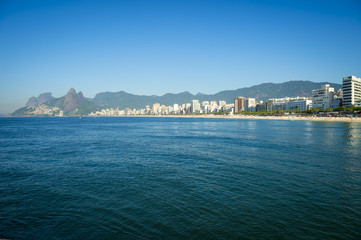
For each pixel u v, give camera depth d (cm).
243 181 2509
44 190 2278
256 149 4694
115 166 3266
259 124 15250
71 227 1568
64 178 2683
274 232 1486
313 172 2862
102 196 2106
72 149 4869
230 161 3544
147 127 13588
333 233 1480
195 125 15575
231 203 1922
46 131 10506
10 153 4400
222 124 16512
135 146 5291
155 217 1688
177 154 4191
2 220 1669
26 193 2198
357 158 3719
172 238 1421
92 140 6600
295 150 4525
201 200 1988
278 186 2339
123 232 1498
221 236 1439
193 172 2902
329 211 1778
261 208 1828
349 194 2119
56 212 1792
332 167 3117
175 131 10062
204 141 6178
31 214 1761
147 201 1978
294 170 2964
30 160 3725
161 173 2866
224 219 1650
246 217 1680
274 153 4209
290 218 1667
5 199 2053
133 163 3453
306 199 2005
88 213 1767
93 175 2800
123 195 2123
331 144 5316
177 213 1745
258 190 2225
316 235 1456
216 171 2942
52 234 1491
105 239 1423
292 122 17112
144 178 2655
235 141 6072
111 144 5675
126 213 1758
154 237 1435
